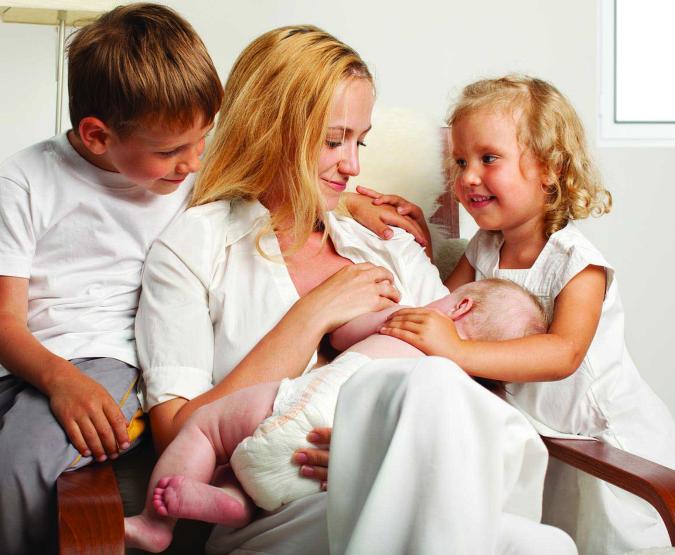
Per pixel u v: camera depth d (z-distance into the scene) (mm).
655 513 1507
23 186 1347
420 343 1319
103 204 1395
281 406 1135
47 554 1157
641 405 1550
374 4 2801
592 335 1434
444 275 1767
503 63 2934
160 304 1377
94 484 1077
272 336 1327
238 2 2646
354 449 1009
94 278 1405
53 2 1967
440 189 1782
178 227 1432
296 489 1121
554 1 2979
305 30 1503
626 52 3184
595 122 3041
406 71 2842
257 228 1453
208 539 1256
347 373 1182
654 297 3131
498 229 1600
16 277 1326
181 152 1312
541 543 995
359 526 919
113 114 1267
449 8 2877
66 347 1354
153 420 1308
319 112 1411
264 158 1466
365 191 1706
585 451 1272
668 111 3207
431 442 941
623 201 3105
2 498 1139
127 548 1223
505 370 1340
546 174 1548
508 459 1033
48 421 1181
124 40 1275
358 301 1395
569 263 1477
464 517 919
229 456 1172
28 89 2463
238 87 1512
